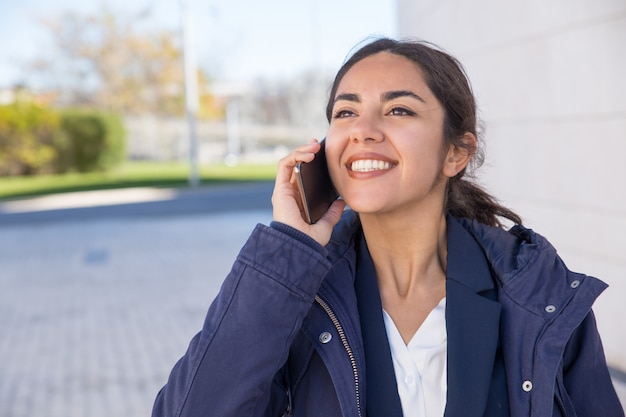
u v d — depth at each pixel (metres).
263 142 46.78
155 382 4.93
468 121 1.49
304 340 1.45
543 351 1.42
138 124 40.50
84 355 5.57
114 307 7.07
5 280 8.70
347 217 1.61
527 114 5.25
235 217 14.49
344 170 1.44
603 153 4.33
